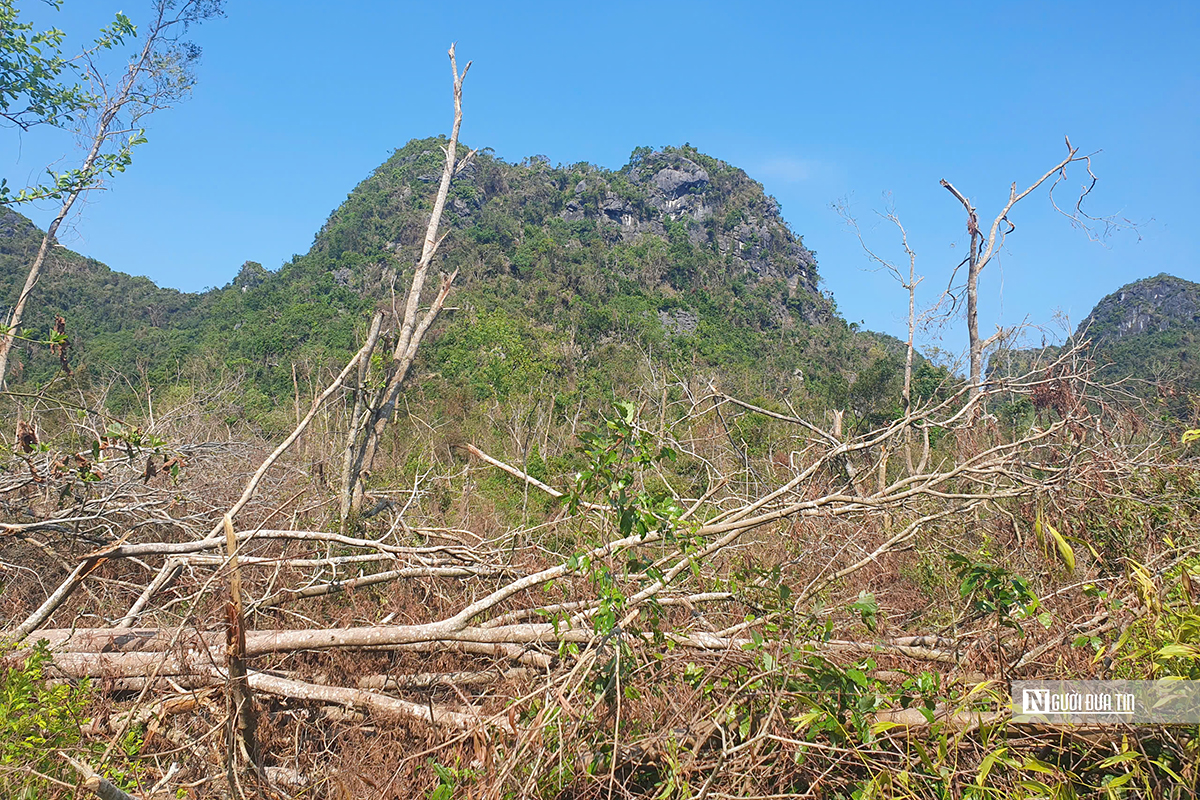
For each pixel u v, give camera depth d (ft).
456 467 33.58
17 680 9.86
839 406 59.93
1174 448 20.12
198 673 12.91
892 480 33.01
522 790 9.54
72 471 18.15
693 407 22.74
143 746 11.76
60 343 22.49
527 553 19.03
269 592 16.55
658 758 10.84
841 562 18.49
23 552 19.29
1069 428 19.90
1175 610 10.11
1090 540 17.04
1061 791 8.54
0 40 28.12
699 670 11.60
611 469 12.23
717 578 15.24
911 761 9.52
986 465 18.02
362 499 24.09
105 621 16.57
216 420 38.91
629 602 12.96
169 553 16.16
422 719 12.64
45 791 9.53
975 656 12.88
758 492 22.85
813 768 10.30
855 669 10.14
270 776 12.05
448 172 28.53
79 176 29.55
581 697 11.04
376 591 18.70
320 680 14.97
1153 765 9.42
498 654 14.85
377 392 24.39
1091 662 10.58
